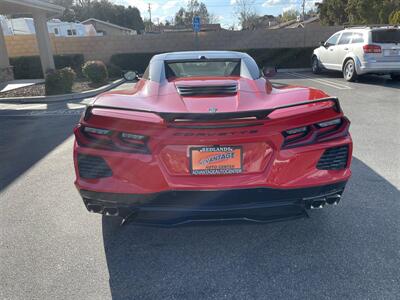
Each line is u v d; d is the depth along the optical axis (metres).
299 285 2.15
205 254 2.50
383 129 5.61
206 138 2.21
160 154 2.25
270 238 2.68
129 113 2.30
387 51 10.16
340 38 11.98
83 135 2.35
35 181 3.94
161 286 2.18
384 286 2.12
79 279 2.26
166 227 2.34
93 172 2.34
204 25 64.00
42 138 5.82
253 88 2.75
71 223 2.97
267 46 17.94
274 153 2.27
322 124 2.33
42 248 2.61
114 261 2.44
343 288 2.11
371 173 3.83
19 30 30.95
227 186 2.23
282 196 2.30
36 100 9.64
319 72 14.01
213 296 2.08
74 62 16.23
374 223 2.83
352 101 7.95
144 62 16.94
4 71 14.23
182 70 3.31
